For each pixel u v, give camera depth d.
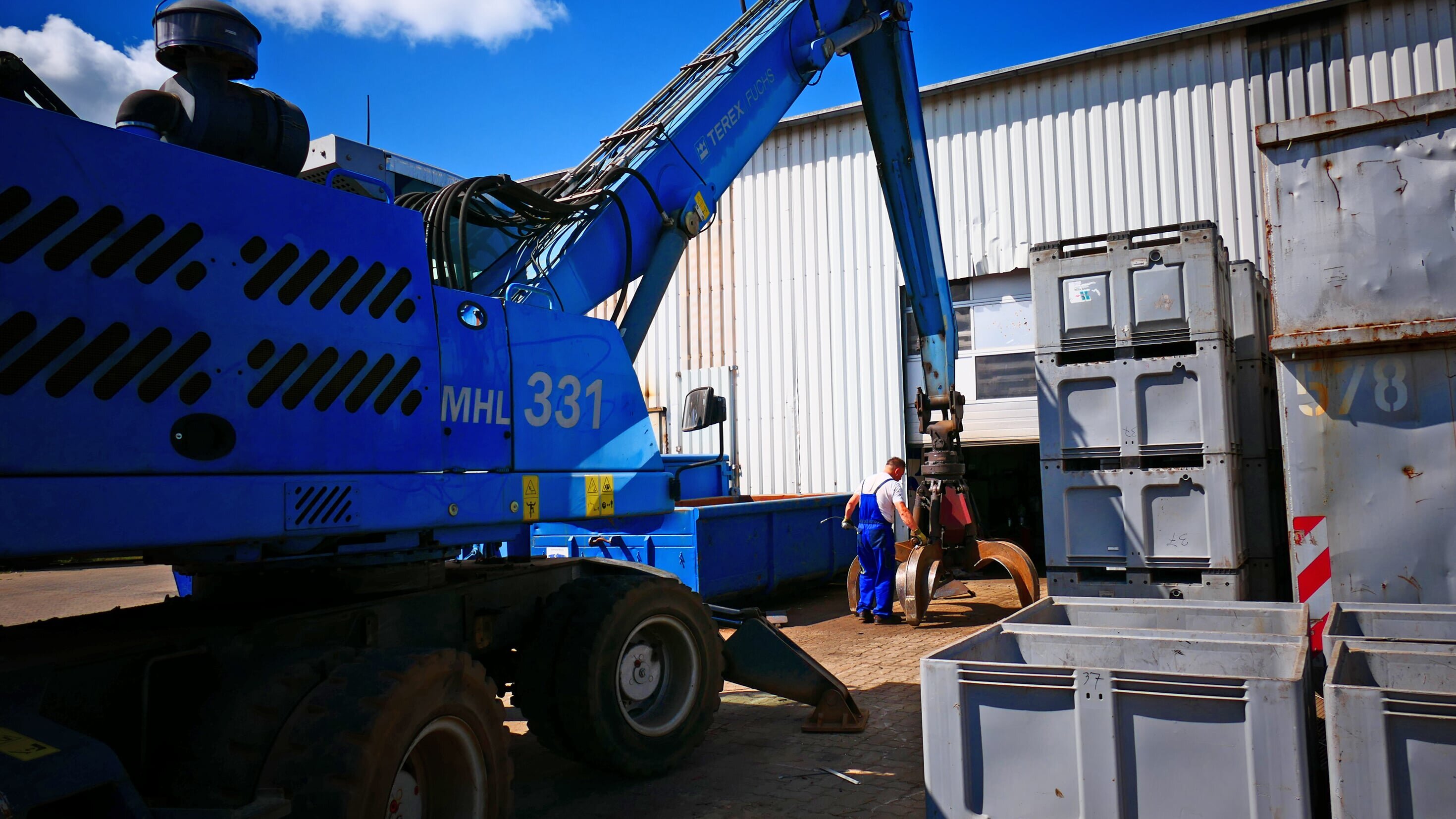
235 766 2.68
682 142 5.77
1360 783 2.47
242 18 3.39
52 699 2.62
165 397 2.74
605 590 4.38
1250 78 11.68
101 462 2.58
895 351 13.50
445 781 3.24
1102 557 6.40
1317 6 11.24
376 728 2.78
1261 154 5.00
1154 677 2.76
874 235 13.73
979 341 12.98
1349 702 2.50
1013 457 15.85
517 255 4.94
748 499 12.38
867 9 7.03
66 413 2.52
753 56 6.37
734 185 14.80
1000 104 12.97
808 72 6.77
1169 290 6.23
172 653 2.94
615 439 4.55
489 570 4.61
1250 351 7.16
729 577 8.82
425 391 3.55
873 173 13.77
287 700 2.85
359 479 3.27
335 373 3.22
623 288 5.10
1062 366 6.57
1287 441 4.92
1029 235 12.70
